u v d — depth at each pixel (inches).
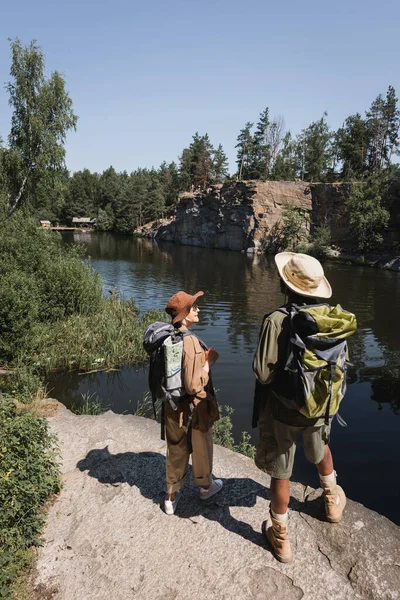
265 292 1042.1
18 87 989.2
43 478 124.7
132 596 93.4
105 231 4153.5
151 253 2100.1
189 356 101.9
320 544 102.8
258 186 2346.2
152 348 107.9
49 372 393.7
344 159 2987.2
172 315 107.2
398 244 1793.8
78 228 4261.8
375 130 2851.9
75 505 125.8
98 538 111.3
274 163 3440.0
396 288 1141.1
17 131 1008.2
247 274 1392.7
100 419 189.9
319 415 86.8
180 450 112.7
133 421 185.0
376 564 96.0
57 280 525.0
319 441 94.8
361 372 460.1
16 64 984.3
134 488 131.2
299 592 90.5
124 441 164.2
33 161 1001.5
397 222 1841.8
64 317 521.3
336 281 1261.1
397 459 272.8
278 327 87.2
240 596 90.6
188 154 4146.2
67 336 453.4
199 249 2479.1
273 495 95.1
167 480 115.7
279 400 87.8
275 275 1379.2
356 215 1820.9
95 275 664.4
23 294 402.6
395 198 1849.2
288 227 2149.4
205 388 109.7
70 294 534.3
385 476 252.8
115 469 143.1
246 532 108.5
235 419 327.0
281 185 2313.0
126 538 110.1
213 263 1727.4
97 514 120.5
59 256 584.4
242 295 997.8
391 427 320.8
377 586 90.6
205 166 4001.0
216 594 91.6
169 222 3353.8
